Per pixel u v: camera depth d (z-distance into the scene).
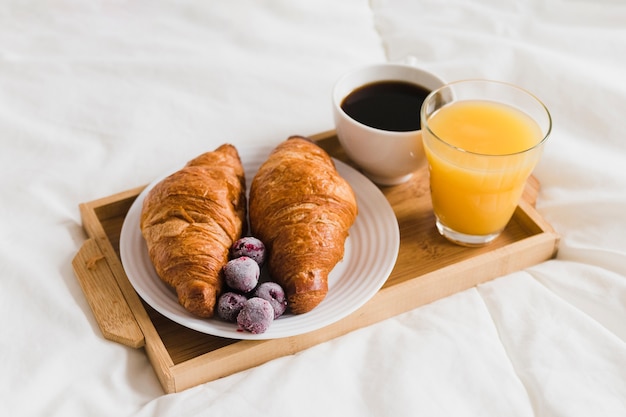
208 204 0.67
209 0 1.01
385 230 0.72
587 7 0.99
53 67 0.91
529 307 0.70
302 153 0.71
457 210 0.71
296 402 0.63
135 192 0.75
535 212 0.75
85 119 0.87
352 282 0.69
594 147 0.84
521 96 0.72
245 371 0.66
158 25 0.98
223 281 0.65
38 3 0.99
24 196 0.78
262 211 0.68
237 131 0.86
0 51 0.93
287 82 0.92
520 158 0.67
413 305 0.70
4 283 0.70
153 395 0.65
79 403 0.64
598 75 0.90
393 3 1.02
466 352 0.67
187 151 0.84
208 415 0.62
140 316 0.67
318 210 0.67
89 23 0.98
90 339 0.66
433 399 0.64
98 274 0.70
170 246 0.66
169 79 0.92
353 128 0.73
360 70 0.77
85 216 0.74
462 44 0.96
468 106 0.73
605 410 0.63
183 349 0.66
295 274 0.65
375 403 0.64
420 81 0.77
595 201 0.77
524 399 0.64
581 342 0.67
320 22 1.00
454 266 0.71
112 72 0.92
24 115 0.87
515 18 0.99
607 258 0.73
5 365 0.65
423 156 0.74
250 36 0.97
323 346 0.67
